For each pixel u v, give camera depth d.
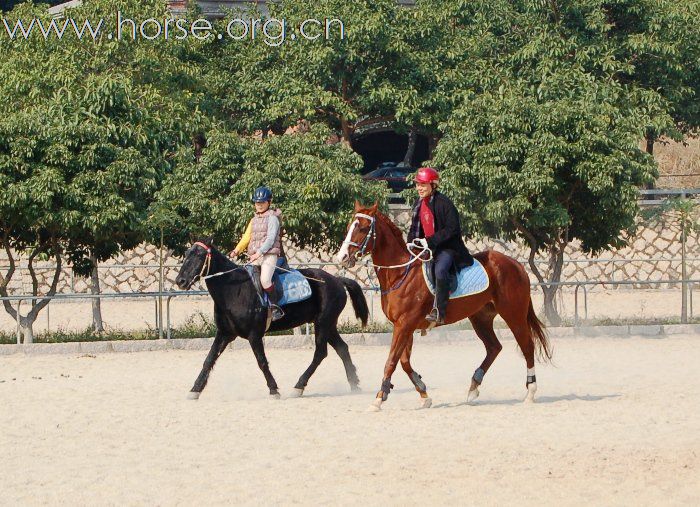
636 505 8.55
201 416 12.78
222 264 14.29
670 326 21.97
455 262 13.45
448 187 22.14
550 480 9.38
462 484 9.23
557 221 21.98
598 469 9.78
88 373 16.78
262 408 13.42
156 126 22.06
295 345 20.33
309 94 27.92
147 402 13.93
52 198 19.56
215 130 22.08
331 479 9.42
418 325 13.34
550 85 24.30
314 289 14.92
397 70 28.52
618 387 15.02
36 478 9.52
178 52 26.97
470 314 13.62
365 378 16.41
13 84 23.17
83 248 22.03
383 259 13.34
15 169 19.58
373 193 22.08
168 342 19.92
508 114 22.06
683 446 10.80
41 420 12.48
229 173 21.62
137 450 10.75
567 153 21.88
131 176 20.11
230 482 9.34
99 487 9.18
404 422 12.29
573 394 14.47
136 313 26.38
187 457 10.40
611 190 22.22
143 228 20.66
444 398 14.29
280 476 9.55
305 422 12.33
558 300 28.94
